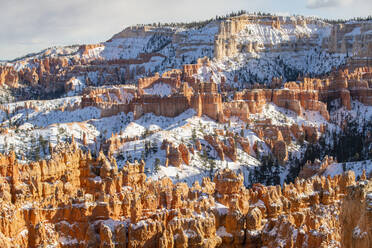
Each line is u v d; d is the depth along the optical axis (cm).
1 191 7831
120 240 7838
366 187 6134
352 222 6100
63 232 7962
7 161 8362
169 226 8062
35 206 7731
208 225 8188
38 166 8725
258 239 8375
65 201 8175
